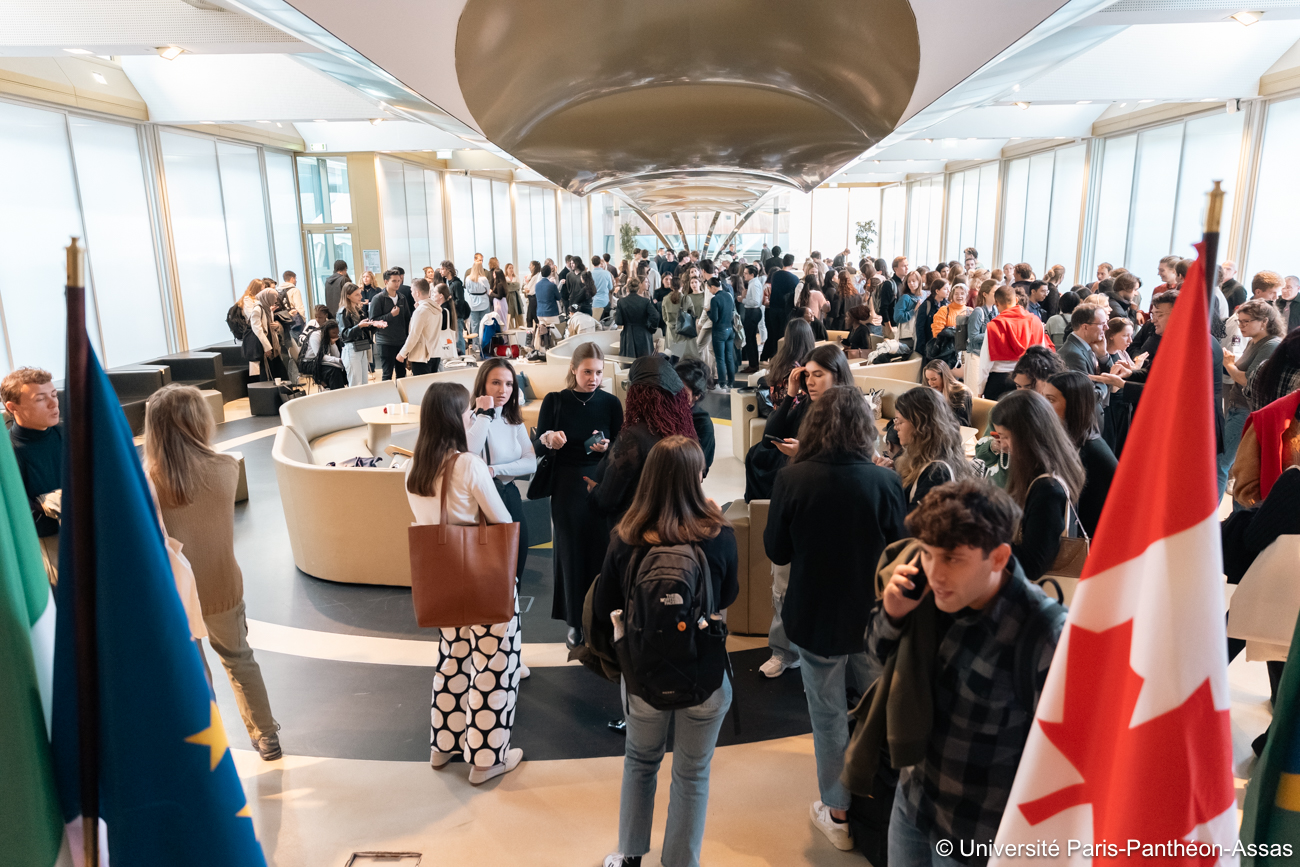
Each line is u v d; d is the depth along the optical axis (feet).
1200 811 4.13
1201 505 3.98
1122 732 4.23
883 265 46.73
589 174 18.57
